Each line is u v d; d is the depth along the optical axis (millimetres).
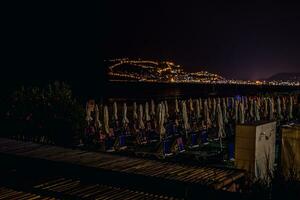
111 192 4660
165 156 11055
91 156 6328
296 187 4285
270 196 4277
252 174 5227
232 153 10281
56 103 10867
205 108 15047
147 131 13945
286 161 5609
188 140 12422
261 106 18594
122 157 6270
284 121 16297
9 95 11086
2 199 4387
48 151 6715
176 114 17438
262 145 5727
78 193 4613
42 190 4730
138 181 5000
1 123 10805
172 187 4785
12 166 6020
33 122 10633
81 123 11328
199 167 5605
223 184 4820
